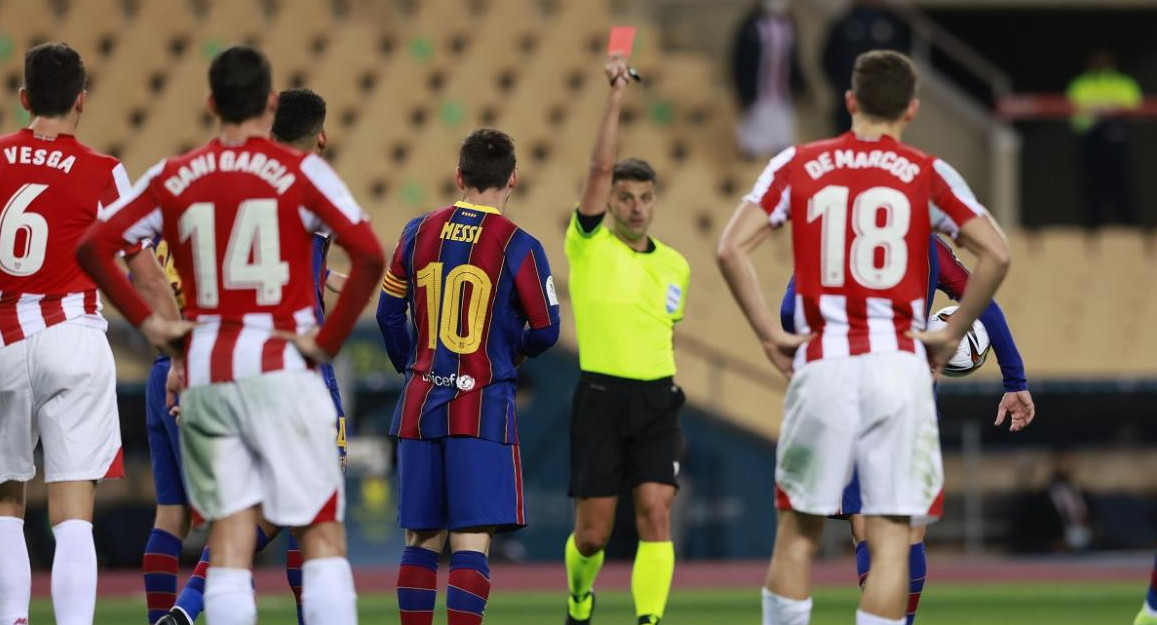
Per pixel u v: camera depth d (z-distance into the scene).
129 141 58.62
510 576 42.41
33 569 43.28
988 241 17.00
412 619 20.95
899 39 58.03
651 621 24.56
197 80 59.56
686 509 45.50
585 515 25.36
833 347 17.08
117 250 16.80
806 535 17.72
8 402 20.11
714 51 65.88
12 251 19.91
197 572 21.58
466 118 59.16
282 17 62.38
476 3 64.62
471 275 20.62
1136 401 48.59
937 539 48.97
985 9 77.00
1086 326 57.03
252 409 16.45
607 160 24.23
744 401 50.84
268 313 16.61
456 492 20.34
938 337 17.25
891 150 17.34
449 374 20.52
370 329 43.00
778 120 59.00
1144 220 74.56
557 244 53.28
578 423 25.50
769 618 17.72
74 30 62.12
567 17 63.16
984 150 66.62
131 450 44.31
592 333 25.44
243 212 16.52
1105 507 49.03
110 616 33.34
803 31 64.25
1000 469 49.00
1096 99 65.19
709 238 55.16
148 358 45.47
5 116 59.38
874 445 17.02
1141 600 36.81
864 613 17.05
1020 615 33.09
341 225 16.47
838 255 17.14
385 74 60.31
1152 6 74.06
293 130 21.28
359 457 42.72
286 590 39.22
